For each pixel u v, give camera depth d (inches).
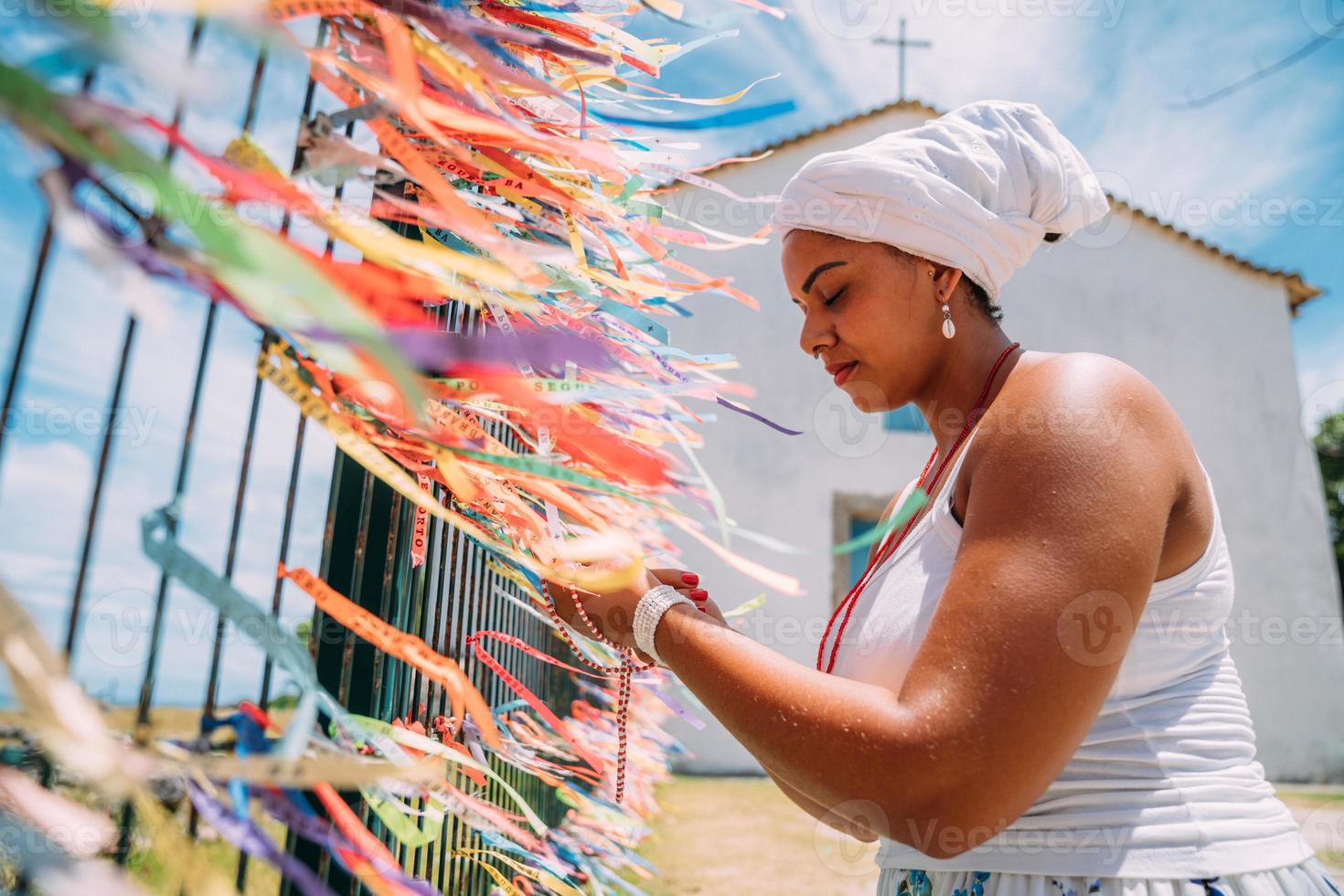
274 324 19.6
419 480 41.8
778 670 31.3
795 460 343.9
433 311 41.6
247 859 32.4
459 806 34.9
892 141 43.5
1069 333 374.6
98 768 16.6
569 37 41.4
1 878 16.7
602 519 38.1
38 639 16.6
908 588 37.2
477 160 37.1
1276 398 372.5
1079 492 29.6
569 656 162.7
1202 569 34.6
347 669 41.9
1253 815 33.2
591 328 45.8
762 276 362.9
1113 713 33.5
